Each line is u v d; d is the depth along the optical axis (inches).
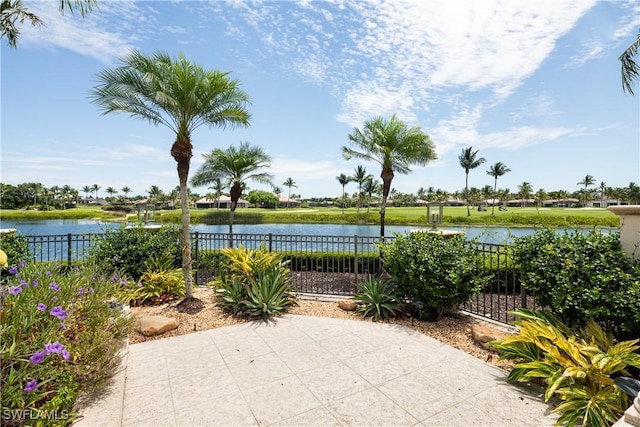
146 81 184.4
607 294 105.1
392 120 351.9
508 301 230.1
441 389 105.3
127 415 90.8
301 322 175.8
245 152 509.4
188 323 173.6
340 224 1477.6
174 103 179.8
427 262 168.7
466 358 129.6
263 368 121.1
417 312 185.2
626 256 113.7
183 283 229.6
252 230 1170.0
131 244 239.1
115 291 149.6
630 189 2253.9
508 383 109.1
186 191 203.8
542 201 2805.1
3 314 83.7
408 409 94.0
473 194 2753.4
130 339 150.6
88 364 95.2
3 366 73.2
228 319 180.5
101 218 1863.9
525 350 114.0
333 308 204.4
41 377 79.5
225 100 207.6
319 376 114.8
